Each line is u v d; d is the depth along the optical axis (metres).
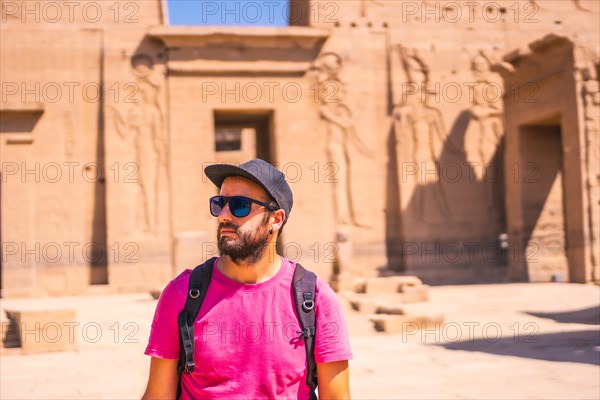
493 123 26.23
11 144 23.72
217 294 2.53
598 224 21.28
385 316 15.55
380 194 25.77
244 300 2.51
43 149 23.86
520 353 11.37
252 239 2.50
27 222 23.56
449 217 25.75
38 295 23.17
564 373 9.36
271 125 25.70
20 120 23.88
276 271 2.61
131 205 24.08
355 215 25.34
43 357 12.84
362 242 25.38
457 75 26.12
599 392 8.02
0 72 23.61
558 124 24.30
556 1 26.66
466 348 12.34
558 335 13.24
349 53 25.61
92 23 24.34
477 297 19.58
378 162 25.77
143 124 24.31
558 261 24.11
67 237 23.80
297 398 2.49
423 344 13.19
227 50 24.78
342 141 25.41
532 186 24.17
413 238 25.38
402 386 9.01
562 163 24.39
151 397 2.53
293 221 24.83
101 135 24.38
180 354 2.52
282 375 2.46
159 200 24.27
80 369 11.38
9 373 11.12
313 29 24.91
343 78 25.50
